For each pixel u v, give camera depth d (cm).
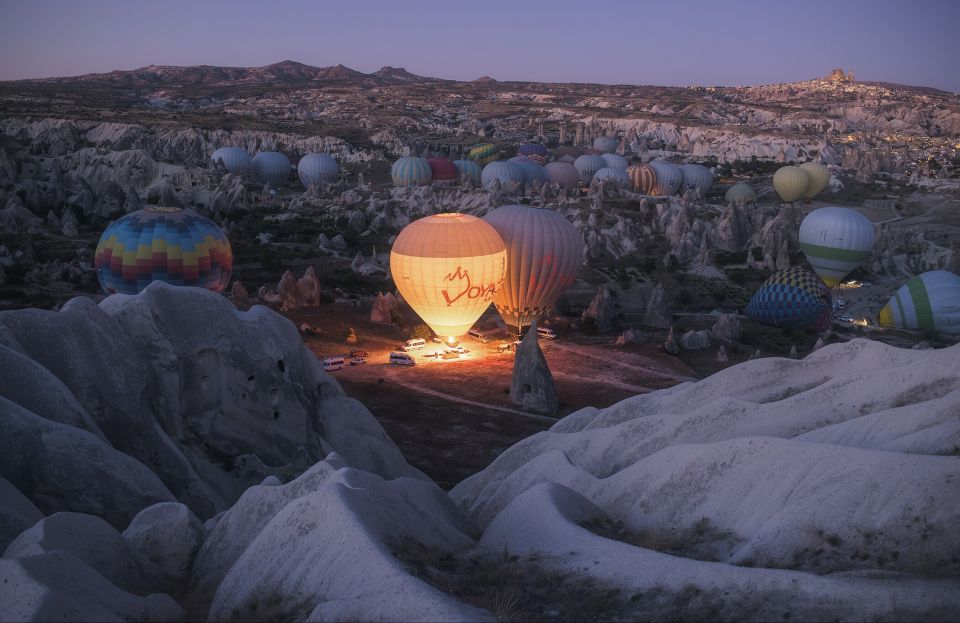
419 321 8525
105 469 2598
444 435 5406
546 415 5884
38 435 2552
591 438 3572
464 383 6550
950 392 2900
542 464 3344
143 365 3319
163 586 2172
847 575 1948
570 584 2030
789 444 2561
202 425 3456
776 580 1855
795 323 9050
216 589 2144
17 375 2777
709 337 8412
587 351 7675
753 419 3247
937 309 9300
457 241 7488
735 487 2566
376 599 1723
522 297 8381
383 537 2059
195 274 8125
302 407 3759
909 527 2122
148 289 3500
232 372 3566
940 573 1989
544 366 6047
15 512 2262
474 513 3356
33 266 9050
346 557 1911
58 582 1717
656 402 3906
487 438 5378
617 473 2989
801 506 2311
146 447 3122
